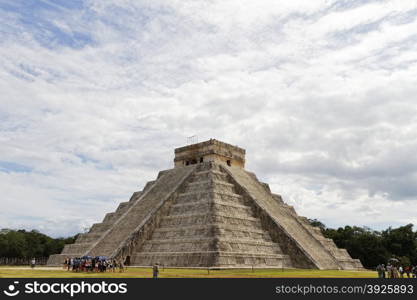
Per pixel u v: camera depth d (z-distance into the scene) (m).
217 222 56.97
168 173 75.06
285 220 65.81
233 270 49.81
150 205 66.62
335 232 106.56
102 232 70.31
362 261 95.31
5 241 108.06
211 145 72.50
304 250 58.19
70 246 70.44
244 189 66.94
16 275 40.09
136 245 60.12
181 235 58.03
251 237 59.16
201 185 65.81
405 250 99.25
